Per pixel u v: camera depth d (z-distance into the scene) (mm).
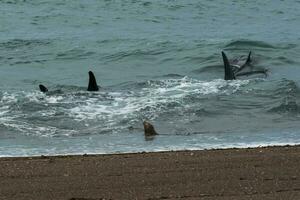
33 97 48625
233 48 77562
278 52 74312
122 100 48031
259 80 56500
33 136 38000
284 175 26734
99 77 62750
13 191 24953
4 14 118500
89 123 41406
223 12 128250
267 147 32625
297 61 69250
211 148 33688
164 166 28516
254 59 68750
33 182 26188
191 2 136000
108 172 27625
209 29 106750
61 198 24047
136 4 130625
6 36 96312
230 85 54250
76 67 70062
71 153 33312
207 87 53438
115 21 113812
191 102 47219
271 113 44625
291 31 104312
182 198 23812
